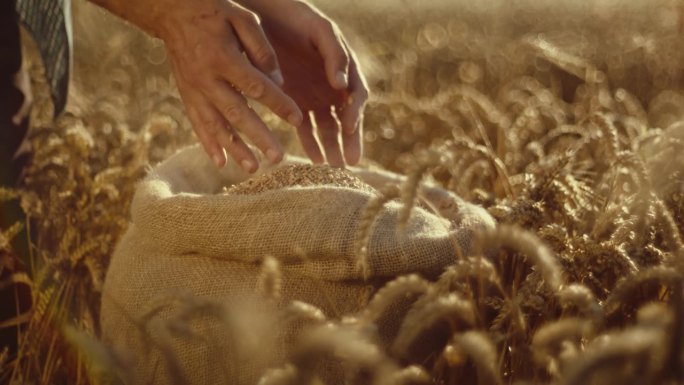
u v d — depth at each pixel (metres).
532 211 1.82
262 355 1.50
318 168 2.17
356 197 1.86
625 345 1.04
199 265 1.95
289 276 1.87
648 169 2.04
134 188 2.69
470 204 2.13
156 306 1.40
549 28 9.65
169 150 3.53
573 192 2.06
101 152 3.30
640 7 8.71
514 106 4.16
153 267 1.99
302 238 1.80
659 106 4.59
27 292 2.12
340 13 10.95
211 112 2.07
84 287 2.44
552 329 1.33
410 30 9.73
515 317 1.51
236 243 1.85
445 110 4.06
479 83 5.73
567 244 1.74
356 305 1.86
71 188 2.66
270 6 2.28
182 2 2.03
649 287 1.71
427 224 1.92
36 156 2.90
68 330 1.37
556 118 3.53
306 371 1.25
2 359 1.85
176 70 2.11
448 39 7.57
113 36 6.79
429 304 1.32
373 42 8.74
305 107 2.39
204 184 2.41
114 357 1.34
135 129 4.12
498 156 3.11
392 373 1.23
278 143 2.02
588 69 4.01
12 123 2.33
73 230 2.46
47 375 1.93
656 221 1.76
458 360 1.52
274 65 2.04
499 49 6.66
